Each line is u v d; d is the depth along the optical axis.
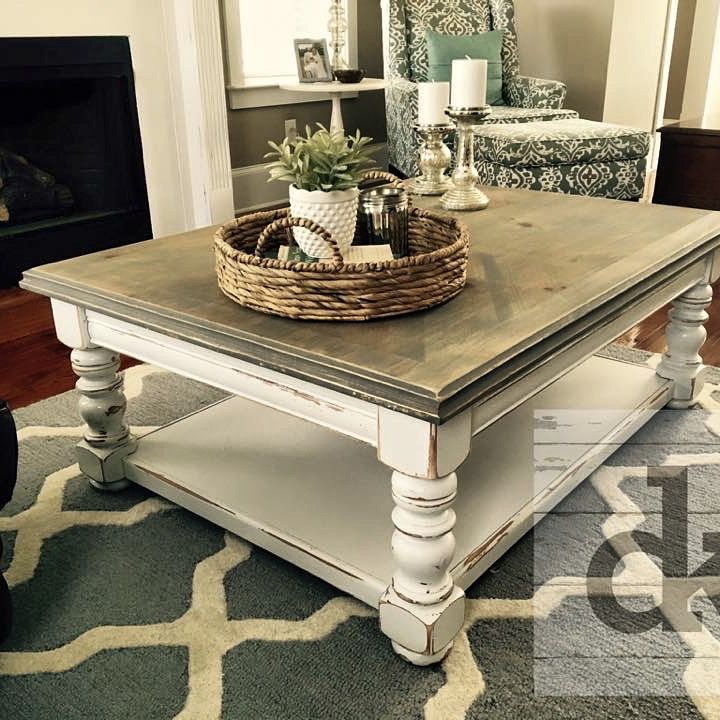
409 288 1.07
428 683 1.04
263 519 1.28
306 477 1.42
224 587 1.24
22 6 2.59
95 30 2.79
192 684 1.05
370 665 1.08
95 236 2.99
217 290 1.23
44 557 1.31
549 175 3.19
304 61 3.56
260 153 3.78
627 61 4.24
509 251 1.39
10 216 2.87
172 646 1.11
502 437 1.52
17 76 2.63
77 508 1.45
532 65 4.41
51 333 2.34
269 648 1.11
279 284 1.07
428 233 1.38
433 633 1.03
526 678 1.04
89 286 1.27
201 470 1.44
